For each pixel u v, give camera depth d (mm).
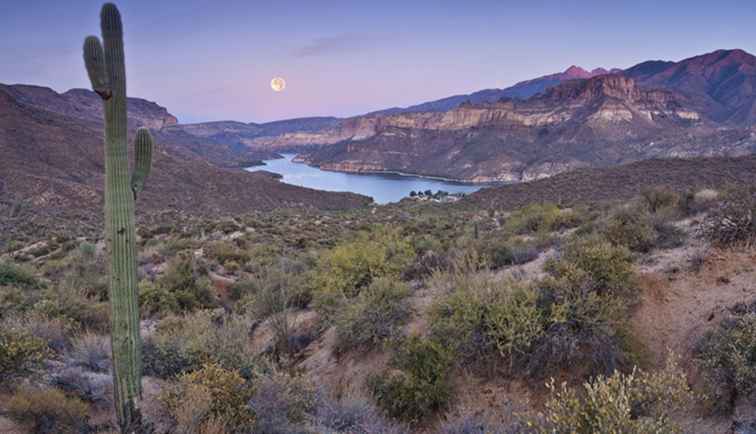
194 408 4707
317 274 12555
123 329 4598
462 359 6871
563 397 4074
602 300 6664
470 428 5359
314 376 8398
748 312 6117
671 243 9102
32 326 7523
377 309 8445
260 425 5012
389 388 6664
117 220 4543
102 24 4492
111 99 4473
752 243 7945
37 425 4430
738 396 5008
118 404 4645
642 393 4234
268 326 11055
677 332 6664
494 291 7430
